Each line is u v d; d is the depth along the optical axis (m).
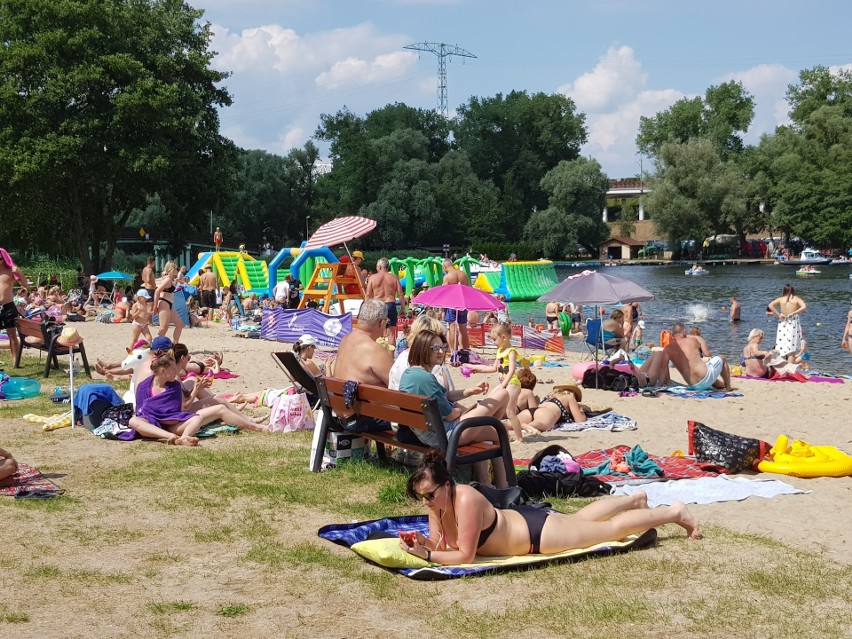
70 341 10.24
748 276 65.62
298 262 33.50
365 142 92.06
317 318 21.31
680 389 14.58
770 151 87.81
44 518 6.48
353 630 4.50
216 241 42.00
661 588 5.12
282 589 5.09
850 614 4.72
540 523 5.71
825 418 12.12
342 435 8.20
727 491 7.68
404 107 111.00
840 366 20.38
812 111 91.00
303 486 7.46
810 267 63.97
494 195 96.50
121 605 4.79
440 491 5.47
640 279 63.28
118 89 42.53
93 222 48.31
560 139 106.75
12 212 43.06
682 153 85.38
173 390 9.62
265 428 10.11
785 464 8.40
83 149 41.44
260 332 22.78
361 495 7.21
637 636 4.40
